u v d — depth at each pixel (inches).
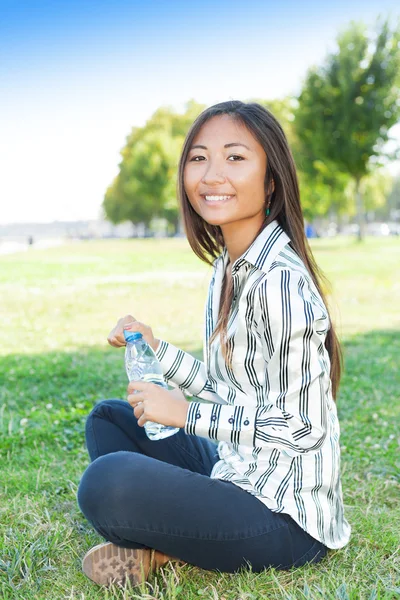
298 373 75.6
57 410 173.2
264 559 82.4
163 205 2092.8
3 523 104.7
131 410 95.4
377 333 298.5
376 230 3097.9
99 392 193.0
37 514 106.6
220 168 82.9
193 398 180.2
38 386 201.6
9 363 238.1
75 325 342.6
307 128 1291.8
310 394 75.7
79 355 253.8
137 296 469.4
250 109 84.1
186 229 93.4
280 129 85.1
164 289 512.7
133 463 79.3
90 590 83.1
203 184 84.3
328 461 83.4
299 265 80.7
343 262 748.6
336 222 3056.1
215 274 92.9
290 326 75.0
